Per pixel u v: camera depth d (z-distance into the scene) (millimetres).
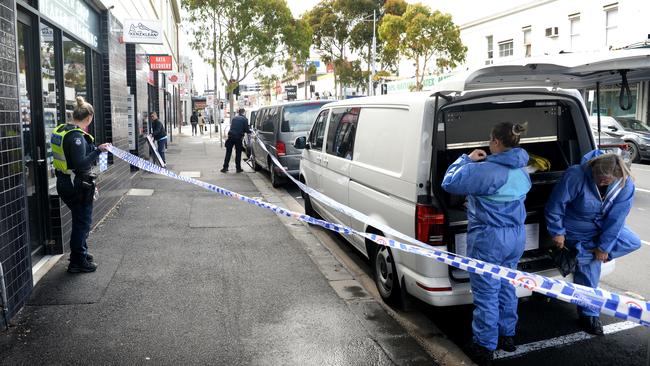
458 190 3842
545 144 5102
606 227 4152
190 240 7145
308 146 8070
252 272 5848
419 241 4207
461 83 3900
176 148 23641
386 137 5008
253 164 15445
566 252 4230
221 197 10438
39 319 4465
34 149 5855
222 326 4426
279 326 4453
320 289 5355
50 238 6160
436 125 4223
